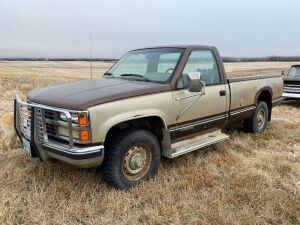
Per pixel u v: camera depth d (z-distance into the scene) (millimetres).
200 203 3576
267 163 4762
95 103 3441
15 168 4293
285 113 9516
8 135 5098
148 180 4098
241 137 6223
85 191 3766
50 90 4086
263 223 3219
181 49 4625
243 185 4000
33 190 3742
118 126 3877
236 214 3342
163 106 4055
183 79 4379
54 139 3732
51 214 3355
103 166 3803
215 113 4953
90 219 3273
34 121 3717
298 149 5605
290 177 4328
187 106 4391
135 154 3932
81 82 4496
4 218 3186
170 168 4512
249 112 5992
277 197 3691
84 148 3414
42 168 4309
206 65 4887
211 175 4254
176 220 3264
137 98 3789
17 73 30891
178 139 4500
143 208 3508
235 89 5387
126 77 4688
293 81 11117
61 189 3771
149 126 4258
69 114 3371
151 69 4758
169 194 3754
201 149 5359
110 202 3543
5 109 8438
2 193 3643
